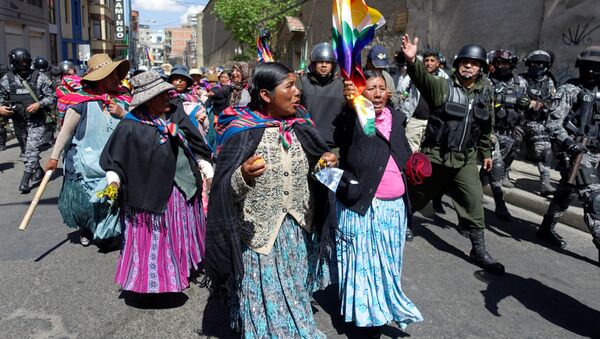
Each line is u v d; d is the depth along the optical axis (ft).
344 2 9.10
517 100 20.66
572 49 26.53
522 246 16.84
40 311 11.81
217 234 8.64
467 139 14.33
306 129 9.00
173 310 12.01
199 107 18.48
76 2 120.78
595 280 14.25
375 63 15.85
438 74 18.12
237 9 72.49
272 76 8.50
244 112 8.92
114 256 15.39
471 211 14.79
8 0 77.10
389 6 44.52
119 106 14.88
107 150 11.19
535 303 12.69
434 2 38.24
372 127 9.16
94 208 14.49
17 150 35.27
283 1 74.38
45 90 25.57
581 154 13.24
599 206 12.30
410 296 12.89
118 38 164.35
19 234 17.31
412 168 10.71
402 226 10.31
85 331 10.98
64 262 14.84
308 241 9.70
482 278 14.12
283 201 8.87
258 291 8.91
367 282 10.03
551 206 17.10
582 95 13.71
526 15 29.55
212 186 8.68
